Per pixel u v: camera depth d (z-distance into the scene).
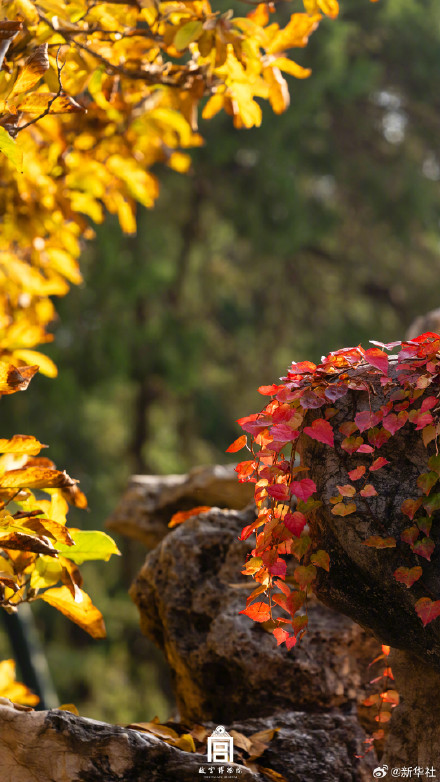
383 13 12.95
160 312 12.41
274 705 2.70
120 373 11.41
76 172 3.55
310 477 1.97
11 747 1.85
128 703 11.82
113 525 3.91
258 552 2.01
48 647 12.12
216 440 14.06
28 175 3.45
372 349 1.90
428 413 1.82
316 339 13.64
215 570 2.94
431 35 13.15
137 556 12.10
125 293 11.16
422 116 13.91
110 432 13.16
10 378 2.10
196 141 3.61
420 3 13.37
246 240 12.69
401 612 1.87
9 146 2.11
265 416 2.01
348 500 1.87
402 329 13.93
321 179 13.12
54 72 2.75
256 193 12.08
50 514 2.33
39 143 3.48
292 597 1.94
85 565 12.16
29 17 2.65
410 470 1.87
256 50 2.85
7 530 2.10
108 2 2.84
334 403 1.93
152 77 3.05
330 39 11.38
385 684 2.41
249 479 2.07
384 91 13.71
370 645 2.75
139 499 3.88
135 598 3.11
